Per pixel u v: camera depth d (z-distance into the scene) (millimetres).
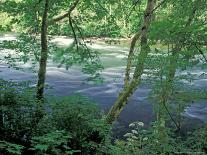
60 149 6270
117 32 13039
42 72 9922
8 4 10484
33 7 10531
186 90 10398
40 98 8391
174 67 8742
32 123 6980
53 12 11172
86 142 6980
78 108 7293
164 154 8680
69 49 11836
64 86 21172
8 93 6996
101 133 7250
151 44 8633
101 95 19906
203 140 9602
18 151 5246
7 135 6672
